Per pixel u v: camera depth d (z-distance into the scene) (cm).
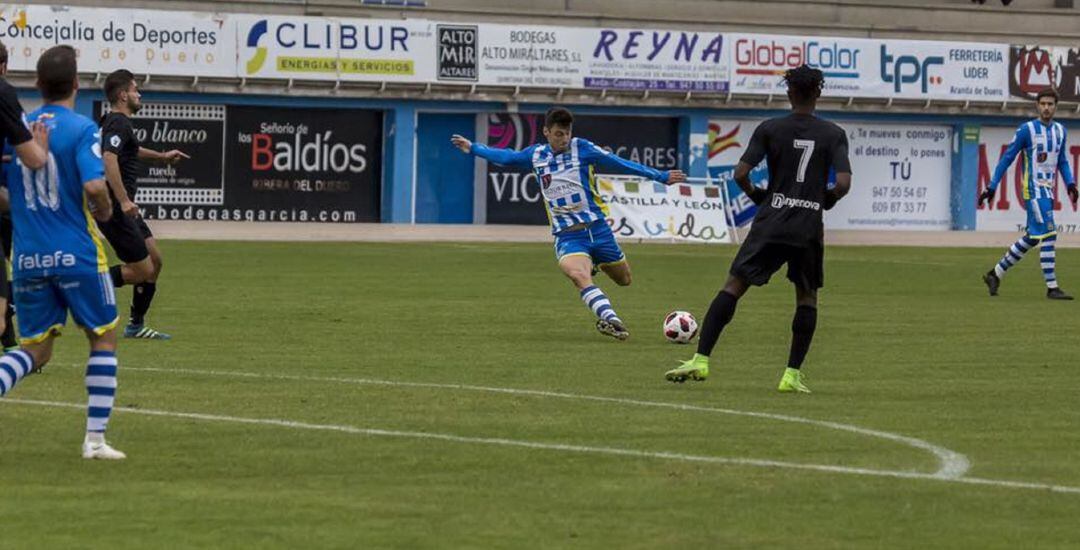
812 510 1683
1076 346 3344
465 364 2903
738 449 2036
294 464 1905
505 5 9244
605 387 2606
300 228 8019
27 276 1900
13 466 1870
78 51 8069
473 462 1925
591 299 3291
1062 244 8125
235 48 8331
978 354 3181
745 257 2592
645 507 1684
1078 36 9669
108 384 1919
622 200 7431
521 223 8975
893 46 9156
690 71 8894
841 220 9319
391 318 3762
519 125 8869
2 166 1941
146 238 3203
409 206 8725
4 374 1909
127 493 1728
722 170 9088
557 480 1822
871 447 2066
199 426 2166
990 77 9300
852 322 3819
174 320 3634
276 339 3278
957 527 1617
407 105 8656
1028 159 4603
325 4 8712
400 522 1600
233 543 1505
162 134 8381
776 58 9000
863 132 9288
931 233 9000
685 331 3288
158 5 8481
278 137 8594
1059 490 1805
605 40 8788
